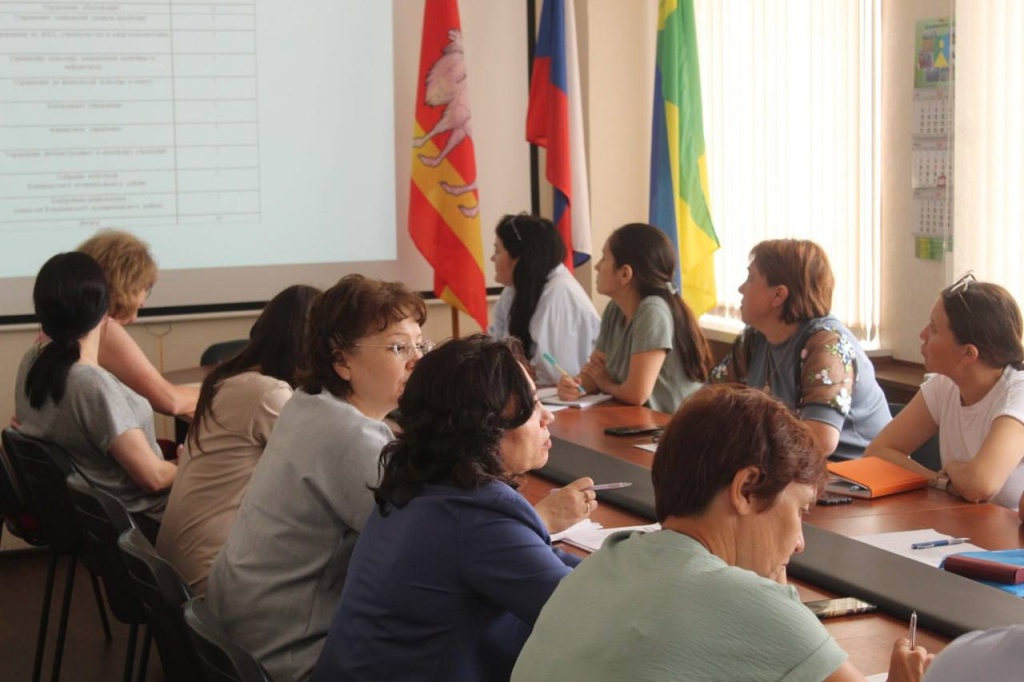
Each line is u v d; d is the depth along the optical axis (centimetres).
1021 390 256
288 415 204
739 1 479
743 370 330
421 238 479
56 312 293
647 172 528
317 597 196
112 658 349
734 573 124
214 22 466
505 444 177
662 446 136
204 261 473
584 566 136
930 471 271
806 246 305
